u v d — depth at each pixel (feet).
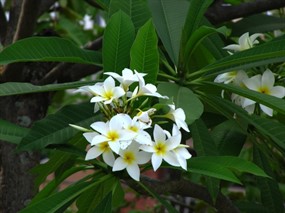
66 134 2.67
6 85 2.55
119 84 2.68
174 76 2.96
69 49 2.81
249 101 2.97
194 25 2.88
